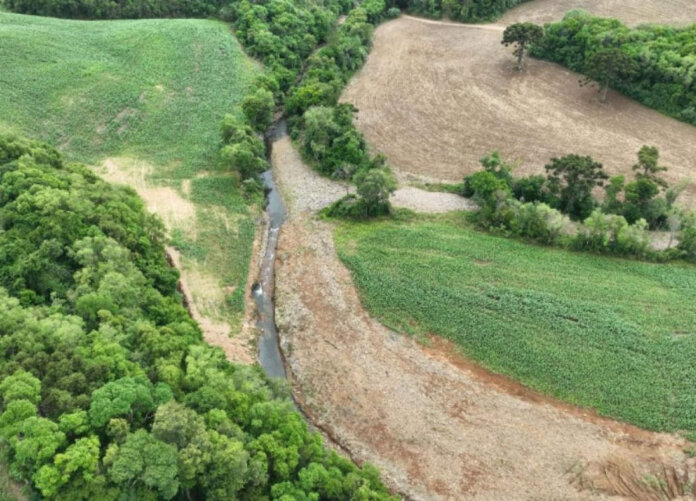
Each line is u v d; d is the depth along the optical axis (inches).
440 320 2672.2
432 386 2395.4
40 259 2210.9
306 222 3378.4
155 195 3464.6
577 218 3353.8
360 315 2736.2
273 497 1689.2
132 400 1616.6
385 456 2162.9
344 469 1884.8
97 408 1571.1
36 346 1784.0
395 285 2866.6
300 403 2370.8
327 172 3757.4
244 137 3690.9
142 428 1604.3
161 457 1488.7
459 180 3720.5
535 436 2198.6
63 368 1700.3
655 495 2010.3
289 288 2923.2
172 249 3063.5
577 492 2027.6
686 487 2026.3
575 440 2180.1
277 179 3801.7
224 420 1759.4
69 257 2301.9
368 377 2445.9
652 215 3186.5
